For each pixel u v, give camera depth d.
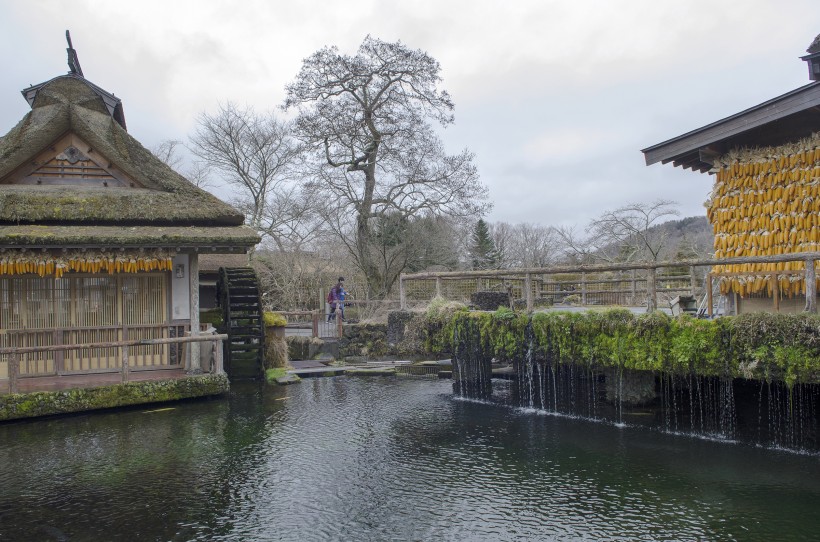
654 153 9.87
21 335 12.19
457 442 9.09
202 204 13.68
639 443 8.58
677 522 6.06
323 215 26.72
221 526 6.30
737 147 9.71
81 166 13.69
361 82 25.23
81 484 7.55
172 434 9.84
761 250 9.15
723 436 8.77
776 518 6.05
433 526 6.18
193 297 13.08
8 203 11.98
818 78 10.03
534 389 11.36
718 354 7.76
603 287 21.81
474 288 19.22
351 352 19.30
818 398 8.07
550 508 6.52
